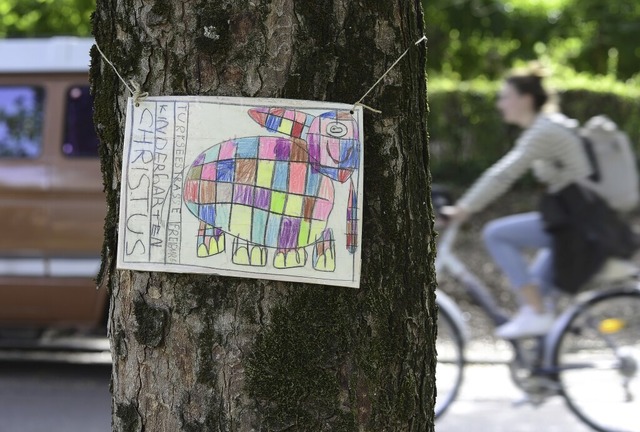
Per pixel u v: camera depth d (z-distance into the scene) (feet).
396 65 9.57
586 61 78.13
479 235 52.16
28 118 32.68
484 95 59.11
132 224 9.37
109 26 9.60
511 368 27.71
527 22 73.82
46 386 34.37
